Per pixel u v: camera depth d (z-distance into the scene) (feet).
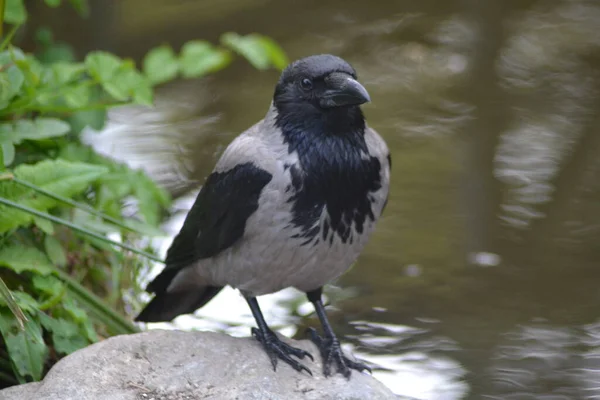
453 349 33.86
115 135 48.21
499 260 39.37
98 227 33.73
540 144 47.24
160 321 31.24
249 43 36.65
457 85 53.31
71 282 30.48
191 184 44.06
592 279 37.93
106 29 52.47
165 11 61.26
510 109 50.62
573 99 51.42
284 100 26.55
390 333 34.99
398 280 38.40
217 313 36.40
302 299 37.55
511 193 43.60
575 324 35.32
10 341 27.30
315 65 26.35
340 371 26.78
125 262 35.63
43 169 29.60
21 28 46.14
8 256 29.19
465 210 42.73
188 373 25.64
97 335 31.99
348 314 36.19
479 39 57.93
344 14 61.87
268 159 25.99
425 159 46.37
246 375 25.79
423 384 31.83
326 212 25.95
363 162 26.25
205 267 28.45
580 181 44.27
